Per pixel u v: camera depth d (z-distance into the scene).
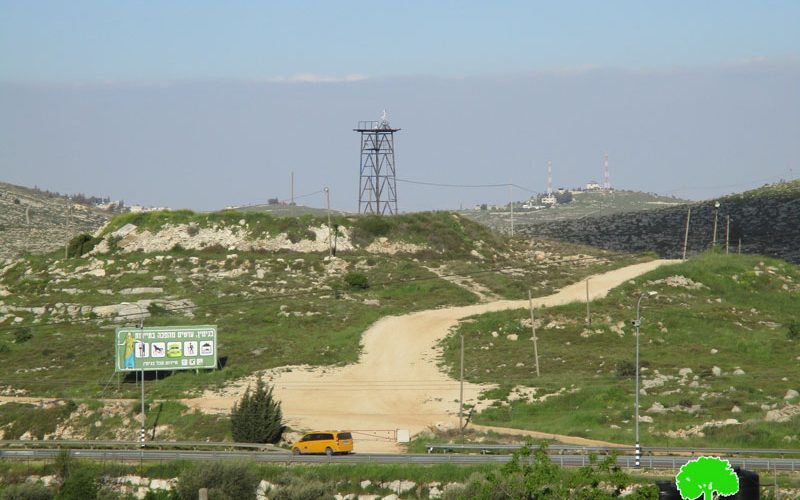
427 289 153.25
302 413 101.75
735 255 169.12
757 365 114.56
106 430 100.00
